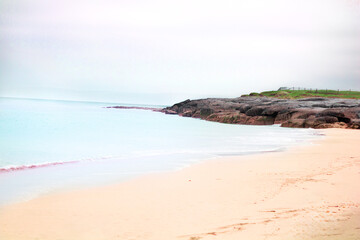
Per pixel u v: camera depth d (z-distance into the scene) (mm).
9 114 62438
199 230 7457
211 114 72438
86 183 13000
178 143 28656
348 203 9070
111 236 7266
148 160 19250
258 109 62156
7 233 7480
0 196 10875
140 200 10383
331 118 47938
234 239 6719
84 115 75000
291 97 114500
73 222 8242
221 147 25688
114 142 28438
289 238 6457
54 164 17500
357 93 122125
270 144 27719
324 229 6773
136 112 120312
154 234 7312
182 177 14156
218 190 11547
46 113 72375
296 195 10328
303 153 21578
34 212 9141
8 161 17969
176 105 115375
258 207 9172
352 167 15531
